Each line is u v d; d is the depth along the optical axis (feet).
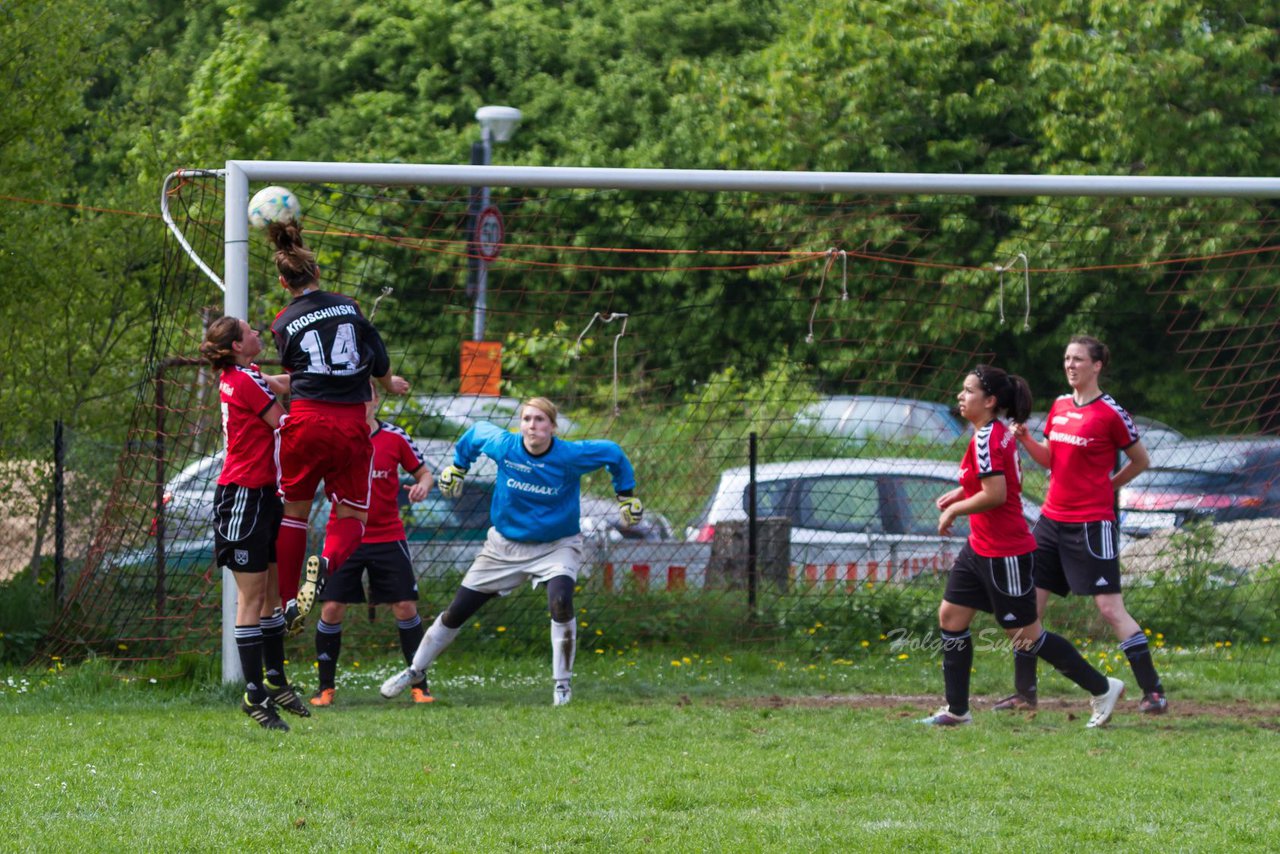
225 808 56.59
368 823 54.90
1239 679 104.17
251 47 215.10
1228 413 177.88
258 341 77.71
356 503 75.61
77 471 121.80
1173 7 222.89
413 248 129.70
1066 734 82.28
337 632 93.45
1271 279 195.00
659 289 185.37
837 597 121.80
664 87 314.14
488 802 59.00
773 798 61.05
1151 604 124.06
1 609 111.24
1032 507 135.95
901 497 130.00
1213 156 219.41
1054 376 195.93
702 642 118.21
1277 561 128.06
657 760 70.08
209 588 110.32
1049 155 230.27
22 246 126.62
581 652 115.96
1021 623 84.17
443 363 146.30
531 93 320.29
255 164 95.61
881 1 244.63
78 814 55.36
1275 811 59.06
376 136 307.37
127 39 164.96
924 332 182.50
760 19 334.85
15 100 131.23
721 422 135.23
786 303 179.52
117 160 175.11
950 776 66.39
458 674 106.22
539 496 93.09
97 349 140.97
